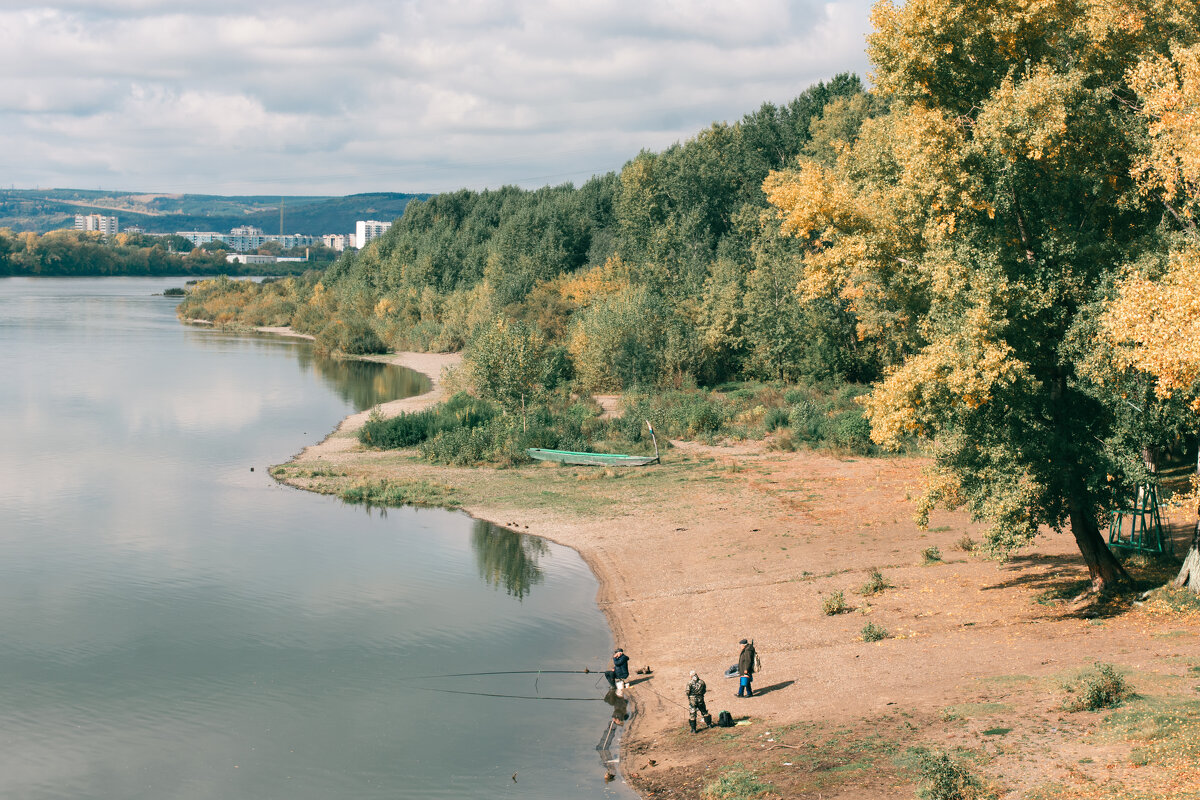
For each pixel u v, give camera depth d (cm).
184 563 3553
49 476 5028
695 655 2578
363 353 12412
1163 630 2116
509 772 1942
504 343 6519
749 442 6119
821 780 1616
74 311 17812
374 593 3228
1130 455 2311
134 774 1947
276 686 2434
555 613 3034
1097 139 2497
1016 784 1456
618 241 13050
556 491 4819
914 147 2614
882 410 2394
